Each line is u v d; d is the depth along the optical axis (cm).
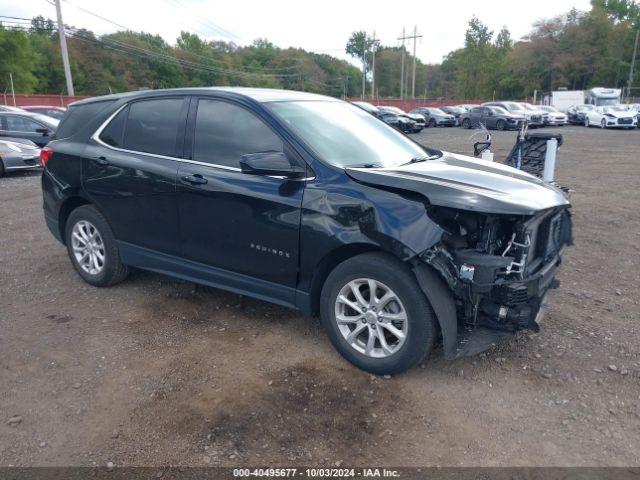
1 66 6325
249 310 460
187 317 447
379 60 12950
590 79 7256
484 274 317
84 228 512
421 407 325
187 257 438
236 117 409
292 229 368
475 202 321
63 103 4184
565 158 1566
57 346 400
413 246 318
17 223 784
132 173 453
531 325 338
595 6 7525
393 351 346
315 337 410
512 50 8225
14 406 329
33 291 507
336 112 451
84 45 7856
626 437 299
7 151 1247
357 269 348
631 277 540
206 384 349
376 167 379
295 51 11762
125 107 480
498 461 281
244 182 390
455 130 3284
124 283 524
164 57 8438
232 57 10938
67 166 504
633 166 1366
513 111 3142
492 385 347
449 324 327
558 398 334
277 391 340
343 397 334
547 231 366
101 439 299
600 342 401
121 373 363
